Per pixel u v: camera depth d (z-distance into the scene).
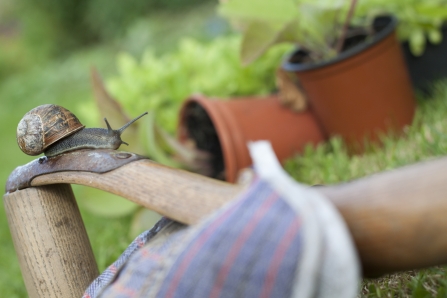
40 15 3.15
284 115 0.72
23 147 0.39
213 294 0.30
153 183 0.35
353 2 0.66
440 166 0.29
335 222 0.29
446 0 0.75
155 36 2.47
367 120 0.66
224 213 0.31
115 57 2.56
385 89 0.65
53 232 0.41
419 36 0.76
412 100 0.69
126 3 2.86
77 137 0.40
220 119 0.68
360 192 0.30
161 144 0.73
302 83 0.69
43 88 2.57
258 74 0.86
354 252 0.29
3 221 0.89
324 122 0.70
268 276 0.29
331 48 0.69
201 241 0.31
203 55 0.89
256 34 0.65
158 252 0.34
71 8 3.10
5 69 3.27
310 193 0.30
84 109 0.86
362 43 0.69
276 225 0.30
